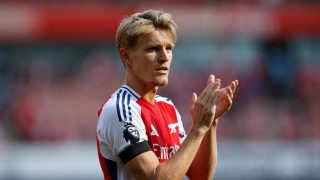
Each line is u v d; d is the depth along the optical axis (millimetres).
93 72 49125
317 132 43812
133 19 10516
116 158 10438
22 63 50188
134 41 10422
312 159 39875
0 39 49125
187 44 51062
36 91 47625
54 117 44562
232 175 39094
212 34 51188
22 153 39281
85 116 45562
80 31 49531
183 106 45594
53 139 42844
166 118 10852
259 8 51531
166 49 10484
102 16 49719
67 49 50688
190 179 11203
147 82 10555
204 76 48531
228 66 49375
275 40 52562
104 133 10383
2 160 38844
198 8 51125
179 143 10883
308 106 47125
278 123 43875
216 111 10664
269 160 39688
